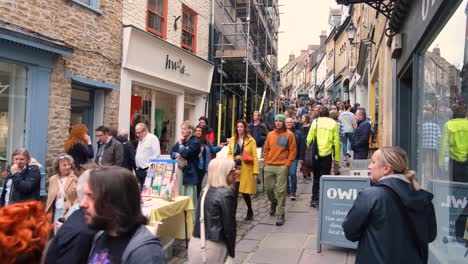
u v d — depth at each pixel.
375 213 3.10
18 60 7.82
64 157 5.43
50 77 8.58
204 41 15.54
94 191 2.13
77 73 9.24
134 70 11.11
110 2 10.26
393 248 3.04
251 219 8.11
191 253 4.11
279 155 7.78
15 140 8.18
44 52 8.28
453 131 4.43
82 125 8.14
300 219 8.04
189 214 6.35
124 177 2.17
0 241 1.66
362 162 7.54
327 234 6.04
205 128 9.48
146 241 2.11
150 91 12.64
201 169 7.73
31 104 8.14
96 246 2.22
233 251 4.11
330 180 6.07
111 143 8.12
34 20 8.02
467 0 3.93
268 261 5.76
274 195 8.15
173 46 12.73
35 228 1.76
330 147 8.63
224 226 4.04
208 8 15.87
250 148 7.82
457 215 4.27
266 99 28.09
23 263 1.72
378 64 13.60
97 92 10.40
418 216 3.10
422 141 6.01
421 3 5.59
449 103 4.62
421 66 6.13
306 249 6.24
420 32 5.64
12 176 5.84
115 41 10.50
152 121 12.69
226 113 18.59
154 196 6.06
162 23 12.79
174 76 13.22
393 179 3.17
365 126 10.12
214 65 16.23
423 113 5.99
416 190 3.14
